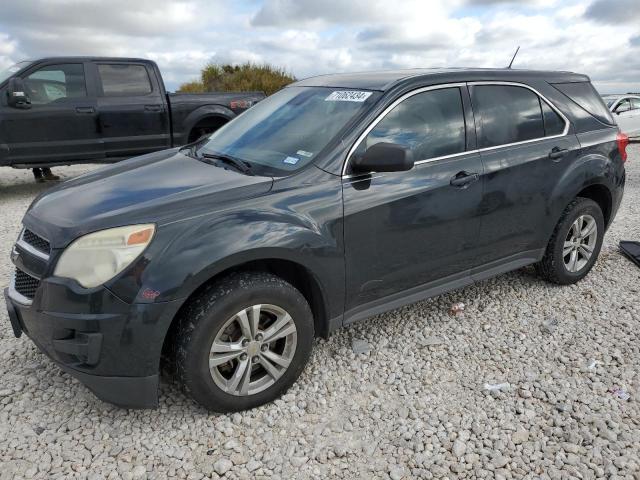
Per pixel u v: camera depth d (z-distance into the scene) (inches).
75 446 107.3
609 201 182.2
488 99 150.5
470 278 153.6
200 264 102.1
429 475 100.6
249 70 710.5
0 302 168.2
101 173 139.1
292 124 139.5
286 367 118.6
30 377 128.9
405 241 132.6
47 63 315.6
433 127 138.5
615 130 181.9
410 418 116.3
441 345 144.7
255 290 108.9
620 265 199.5
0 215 286.2
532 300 170.9
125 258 100.1
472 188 141.9
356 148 125.7
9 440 108.2
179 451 106.0
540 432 112.0
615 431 111.5
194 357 105.7
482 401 122.0
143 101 340.5
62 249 103.1
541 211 161.0
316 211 117.6
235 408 114.5
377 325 155.2
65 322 100.9
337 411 118.6
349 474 101.2
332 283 122.0
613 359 138.3
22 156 312.2
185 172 129.6
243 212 110.0
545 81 166.4
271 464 103.0
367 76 148.4
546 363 136.4
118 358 101.7
